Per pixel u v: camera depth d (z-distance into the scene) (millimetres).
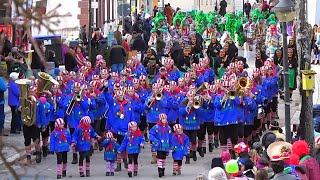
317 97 55656
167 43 75188
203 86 41625
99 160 40812
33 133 38906
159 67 52469
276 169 24953
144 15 97875
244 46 82688
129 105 38750
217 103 40094
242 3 120500
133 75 46312
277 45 70562
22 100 38625
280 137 33125
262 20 83625
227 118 39844
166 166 39656
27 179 22281
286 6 32250
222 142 40250
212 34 80250
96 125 41750
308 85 33781
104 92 41844
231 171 26969
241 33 86625
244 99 40312
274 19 74688
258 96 43344
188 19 84375
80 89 39906
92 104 40281
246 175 27859
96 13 88625
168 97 40281
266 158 27750
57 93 40125
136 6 103438
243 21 90938
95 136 37406
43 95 39156
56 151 36562
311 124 34375
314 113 38281
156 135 36719
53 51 55969
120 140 38562
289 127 32531
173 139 37031
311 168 27234
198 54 62844
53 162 39688
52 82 39062
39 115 38719
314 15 82938
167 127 36812
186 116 39969
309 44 35156
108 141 37219
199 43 63875
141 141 37000
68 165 39656
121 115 38438
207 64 47125
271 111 47969
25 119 38500
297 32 35188
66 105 39969
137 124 39156
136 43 67875
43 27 13906
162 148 36625
